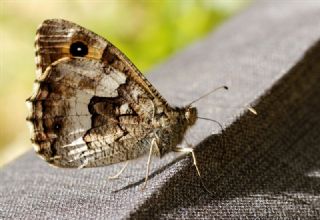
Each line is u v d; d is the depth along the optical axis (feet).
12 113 1.36
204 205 0.84
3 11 1.37
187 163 0.86
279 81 0.95
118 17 1.28
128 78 0.88
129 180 0.87
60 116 0.86
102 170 0.90
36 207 0.86
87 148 0.88
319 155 0.92
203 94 0.98
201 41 1.15
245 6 1.23
